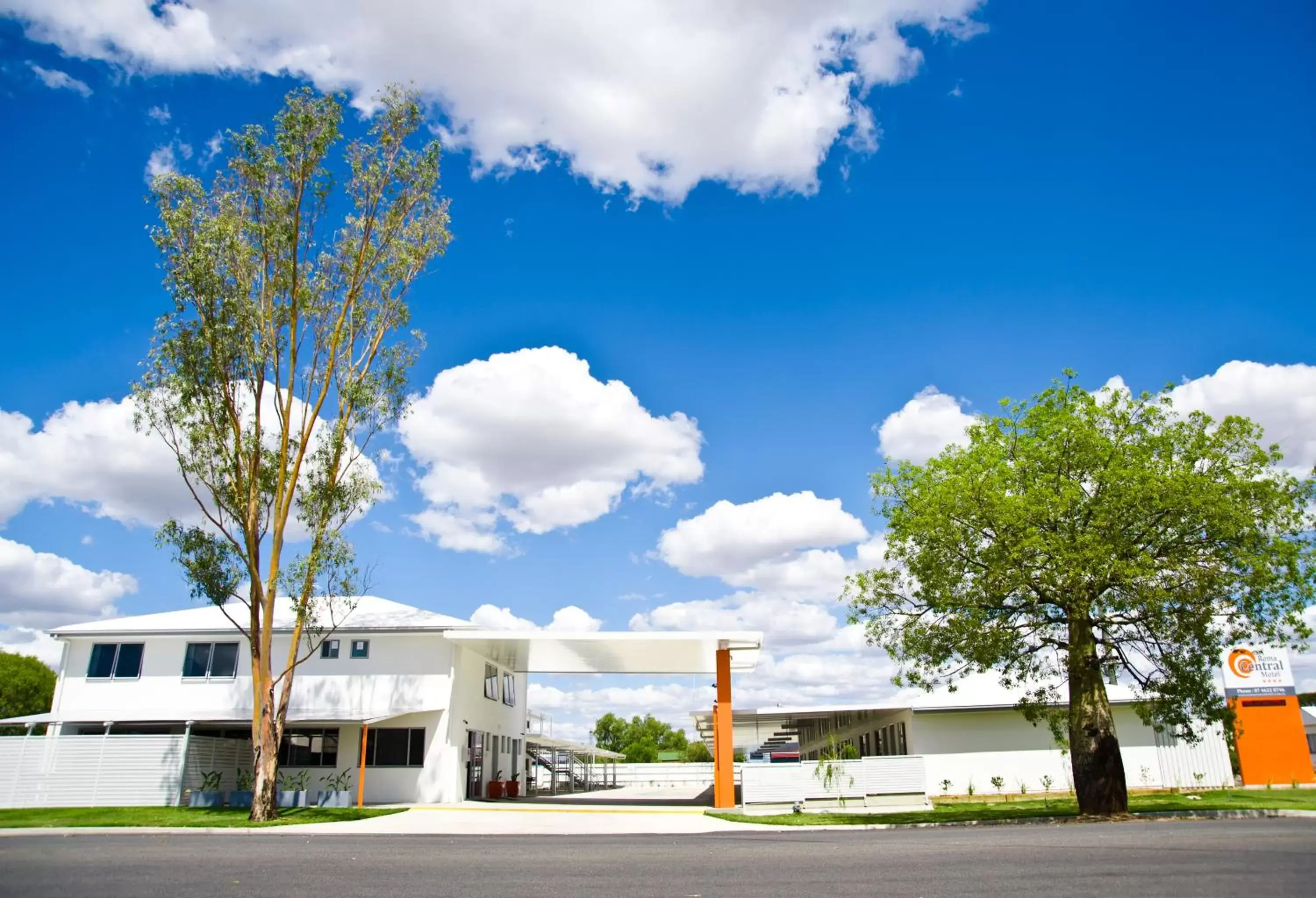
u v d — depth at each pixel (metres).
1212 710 19.91
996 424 21.02
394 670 29.83
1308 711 42.94
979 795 30.25
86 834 18.52
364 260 23.75
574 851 13.63
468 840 16.39
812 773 26.97
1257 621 18.61
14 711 57.06
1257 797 25.05
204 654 30.84
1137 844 12.30
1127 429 19.91
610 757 51.91
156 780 26.39
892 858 11.42
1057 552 18.20
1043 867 9.95
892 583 21.31
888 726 35.91
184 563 22.16
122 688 30.61
